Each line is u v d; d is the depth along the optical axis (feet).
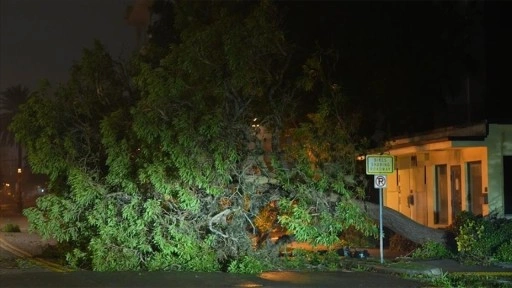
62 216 53.98
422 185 76.33
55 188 56.03
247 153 52.85
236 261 50.85
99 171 55.42
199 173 49.42
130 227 51.03
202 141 49.75
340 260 56.44
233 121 51.55
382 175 55.21
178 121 48.49
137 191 51.88
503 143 62.90
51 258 63.77
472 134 64.49
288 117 55.42
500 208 62.23
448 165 71.05
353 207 53.31
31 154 54.24
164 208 51.75
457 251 59.31
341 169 54.44
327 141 54.13
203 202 52.24
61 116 55.31
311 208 53.21
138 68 58.65
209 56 51.85
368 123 74.08
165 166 49.98
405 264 53.11
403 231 60.54
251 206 54.24
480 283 46.70
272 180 53.57
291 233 53.93
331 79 67.26
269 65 53.83
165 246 50.49
